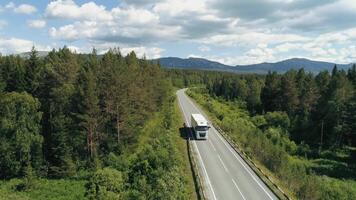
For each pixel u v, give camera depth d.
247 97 164.38
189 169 51.56
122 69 66.62
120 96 64.44
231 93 183.00
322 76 128.75
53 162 62.44
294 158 87.31
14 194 49.53
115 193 46.88
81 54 88.19
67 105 63.53
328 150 97.06
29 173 54.12
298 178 54.31
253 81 177.00
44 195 49.31
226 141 71.94
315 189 50.84
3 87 68.12
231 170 52.69
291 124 113.88
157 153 52.00
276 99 133.38
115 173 50.34
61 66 70.69
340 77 114.12
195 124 74.19
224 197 42.09
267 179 48.81
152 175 47.22
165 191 40.03
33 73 73.00
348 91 107.19
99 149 64.19
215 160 57.75
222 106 146.50
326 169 79.06
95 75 66.75
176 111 108.38
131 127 67.06
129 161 58.12
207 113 112.19
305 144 98.12
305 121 111.25
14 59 81.12
